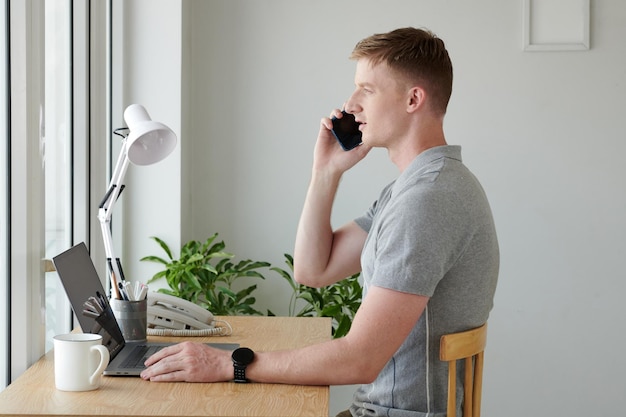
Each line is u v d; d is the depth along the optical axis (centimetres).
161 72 320
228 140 368
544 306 367
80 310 184
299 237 219
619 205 365
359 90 189
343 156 216
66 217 257
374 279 167
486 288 176
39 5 201
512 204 366
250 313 347
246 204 370
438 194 168
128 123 204
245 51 367
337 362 166
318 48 366
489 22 363
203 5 365
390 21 365
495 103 364
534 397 369
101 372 166
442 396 174
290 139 369
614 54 362
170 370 174
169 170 324
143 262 325
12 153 195
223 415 150
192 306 231
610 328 367
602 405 368
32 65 199
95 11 266
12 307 196
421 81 182
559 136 364
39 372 184
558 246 366
